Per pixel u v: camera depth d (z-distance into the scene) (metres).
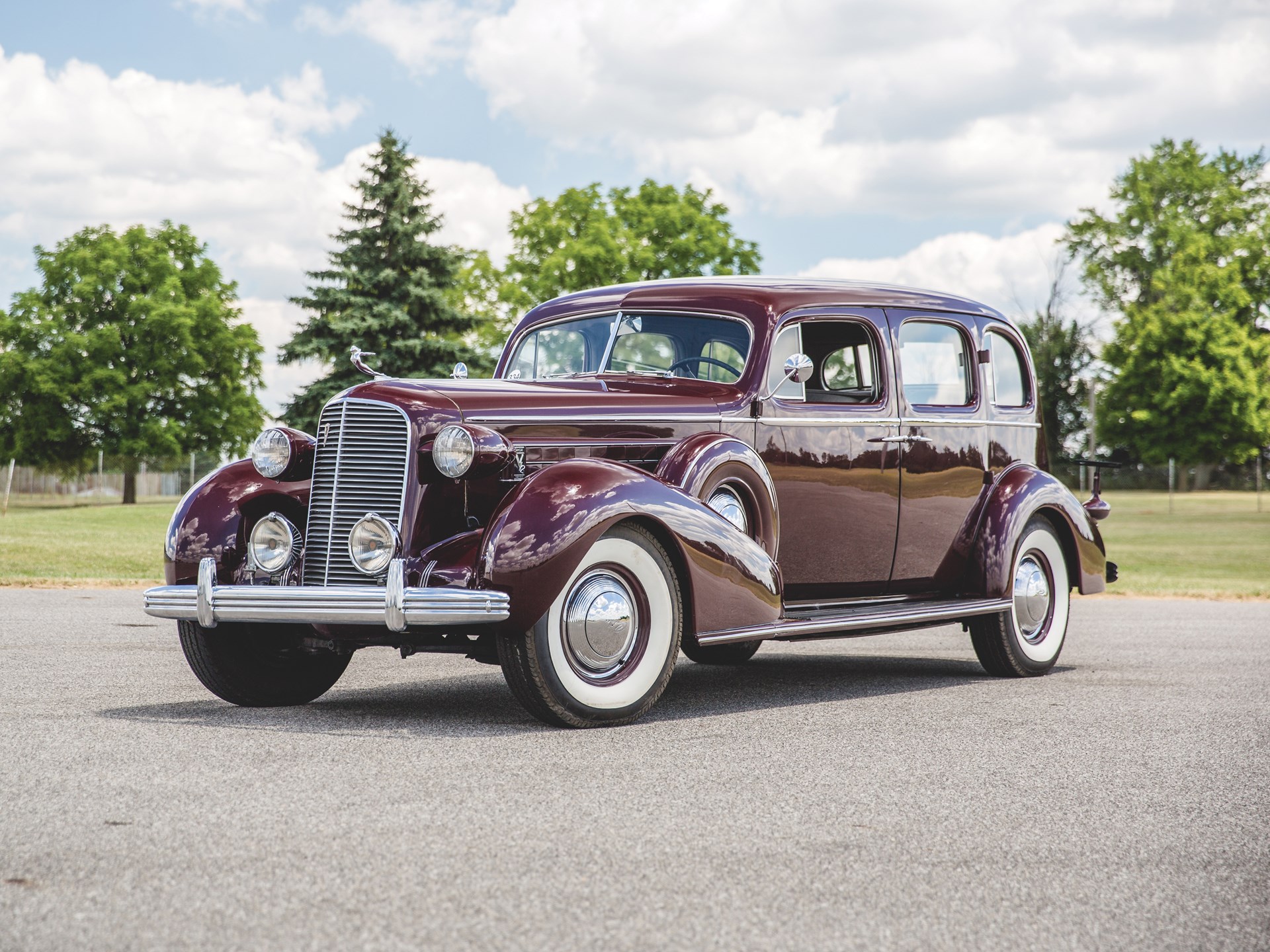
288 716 5.46
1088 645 8.66
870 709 5.81
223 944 2.63
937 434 6.91
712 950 2.64
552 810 3.77
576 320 6.81
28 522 27.23
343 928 2.73
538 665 5.02
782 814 3.76
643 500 5.19
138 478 55.81
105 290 50.28
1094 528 7.56
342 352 34.94
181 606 5.33
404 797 3.90
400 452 5.24
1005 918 2.86
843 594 6.61
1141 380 52.41
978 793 4.07
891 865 3.25
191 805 3.76
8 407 48.88
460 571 5.04
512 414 5.45
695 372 6.37
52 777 4.11
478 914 2.83
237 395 51.53
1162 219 56.72
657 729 5.19
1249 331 54.34
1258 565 20.31
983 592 6.98
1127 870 3.24
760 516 5.86
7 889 2.97
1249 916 2.89
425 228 36.25
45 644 8.05
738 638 5.47
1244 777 4.32
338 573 5.32
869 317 6.73
